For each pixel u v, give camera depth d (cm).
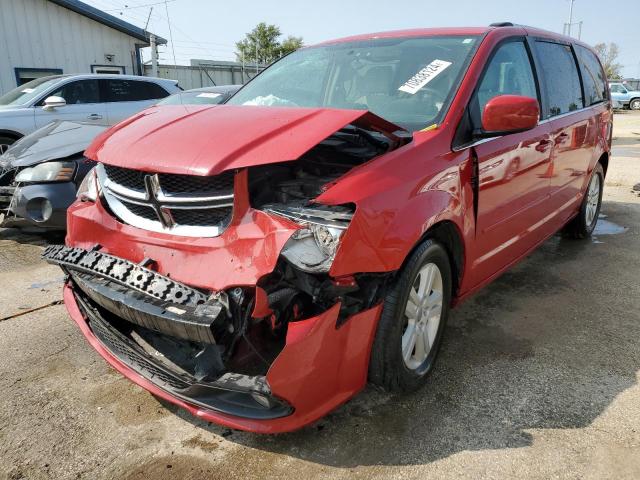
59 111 854
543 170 366
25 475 217
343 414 254
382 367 237
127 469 220
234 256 208
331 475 216
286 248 198
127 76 966
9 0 1473
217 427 246
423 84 308
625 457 225
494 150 296
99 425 248
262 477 215
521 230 354
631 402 263
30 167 474
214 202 219
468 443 234
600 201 552
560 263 468
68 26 1580
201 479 214
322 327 201
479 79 303
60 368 295
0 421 250
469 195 274
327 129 222
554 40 422
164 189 229
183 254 221
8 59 1494
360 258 206
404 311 238
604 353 311
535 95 365
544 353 311
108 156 248
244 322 200
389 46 350
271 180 232
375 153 253
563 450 229
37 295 397
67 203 470
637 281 425
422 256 242
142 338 242
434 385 277
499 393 271
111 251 248
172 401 221
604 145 514
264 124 235
